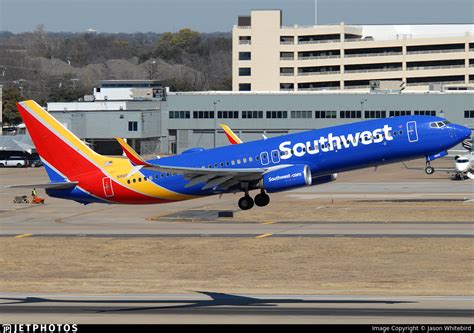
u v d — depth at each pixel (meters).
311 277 174.50
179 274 181.12
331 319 132.75
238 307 142.25
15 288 163.75
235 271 182.50
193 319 133.62
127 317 135.38
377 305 142.62
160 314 137.38
